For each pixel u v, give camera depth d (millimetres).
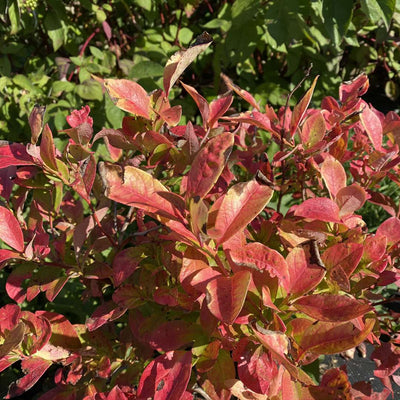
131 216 670
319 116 583
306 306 450
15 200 621
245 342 473
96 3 1259
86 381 600
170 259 534
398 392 805
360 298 559
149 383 492
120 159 642
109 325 674
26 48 1305
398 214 647
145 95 545
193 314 589
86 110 632
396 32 1494
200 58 1365
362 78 651
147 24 1390
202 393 586
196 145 507
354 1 1134
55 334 568
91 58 1169
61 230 669
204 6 1399
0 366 511
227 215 432
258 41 1304
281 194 665
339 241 542
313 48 1335
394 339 583
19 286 589
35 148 526
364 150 662
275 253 447
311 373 656
